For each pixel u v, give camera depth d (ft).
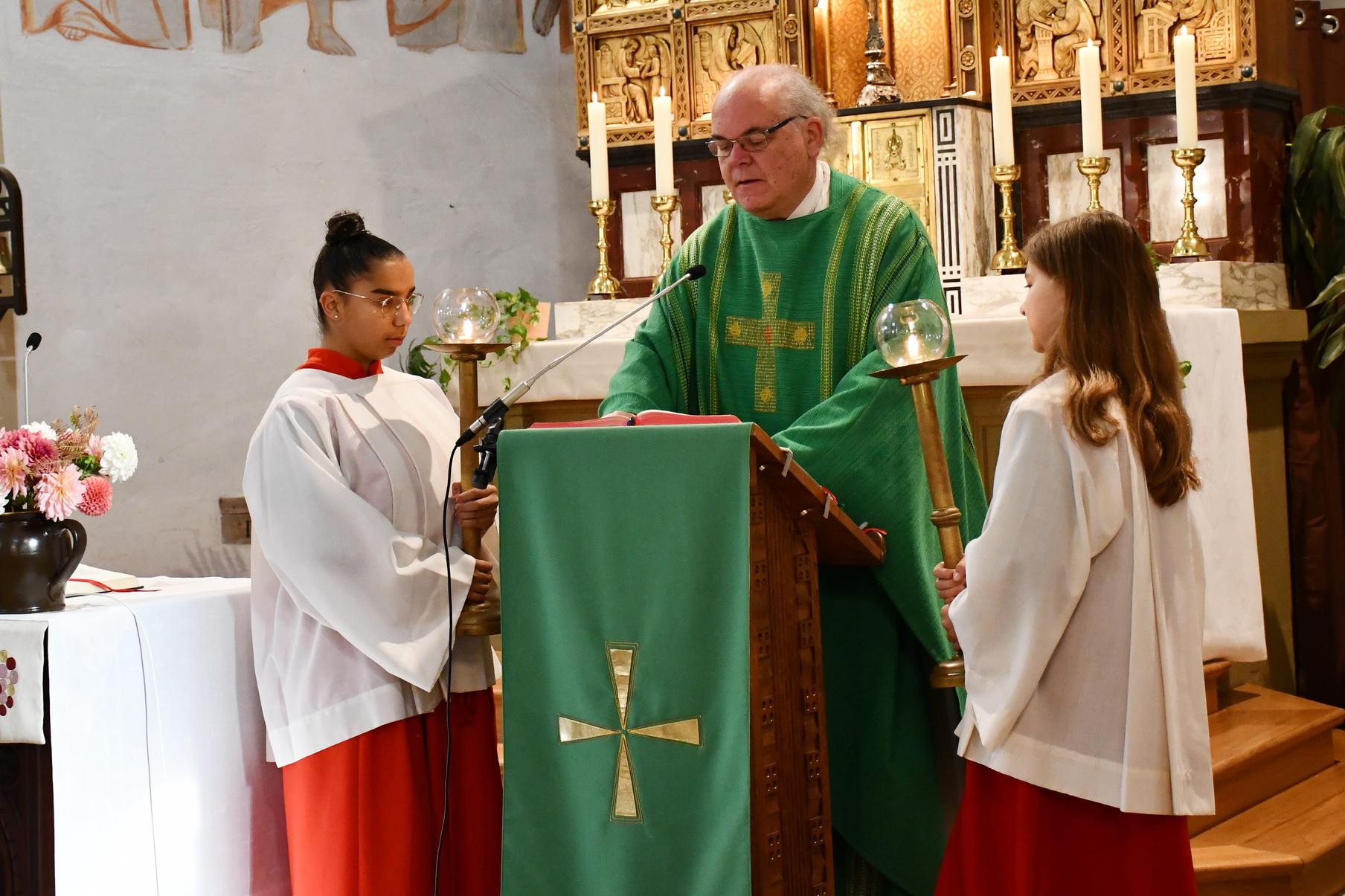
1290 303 16.69
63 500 9.15
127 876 9.24
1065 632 7.66
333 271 9.61
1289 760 13.37
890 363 8.13
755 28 17.20
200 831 9.75
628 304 16.37
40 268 18.07
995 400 13.79
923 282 10.07
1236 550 13.58
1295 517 16.74
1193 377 13.43
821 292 10.20
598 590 8.01
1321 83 17.37
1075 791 7.55
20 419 17.97
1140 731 7.45
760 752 7.70
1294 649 16.75
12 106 17.99
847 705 9.95
